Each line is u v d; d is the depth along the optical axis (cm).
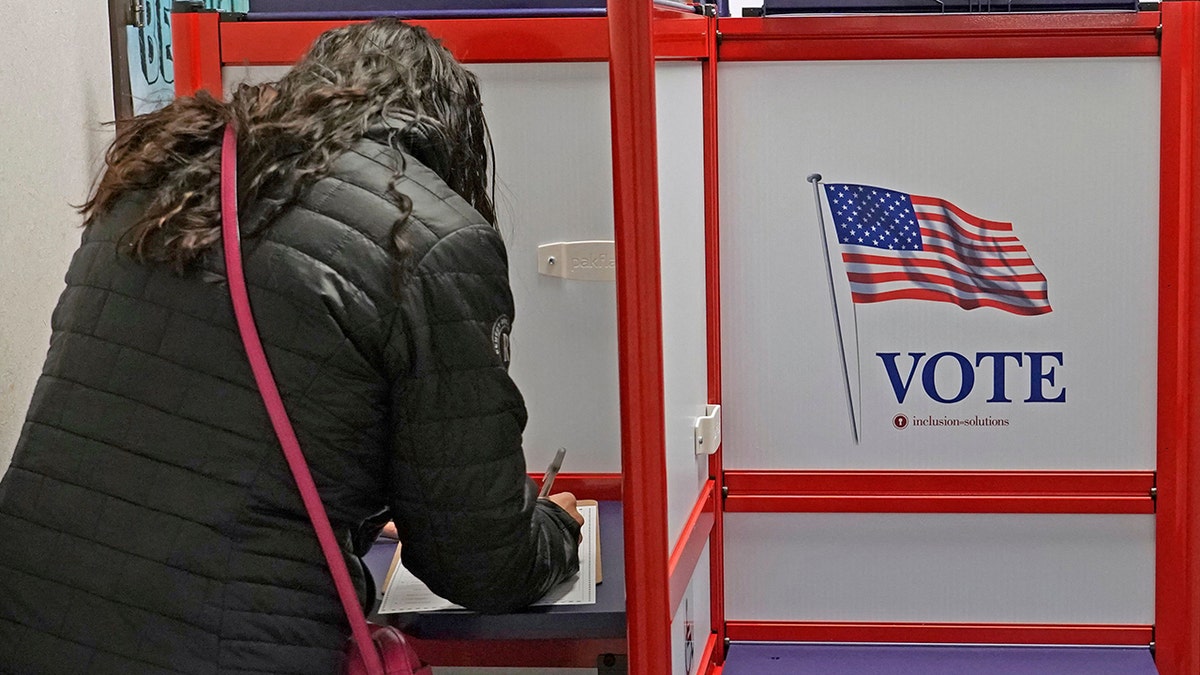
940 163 192
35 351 174
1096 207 190
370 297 110
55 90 183
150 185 119
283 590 110
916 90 190
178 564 108
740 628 206
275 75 176
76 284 119
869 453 200
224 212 112
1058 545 198
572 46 173
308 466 110
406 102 124
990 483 198
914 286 195
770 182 195
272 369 109
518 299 180
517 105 176
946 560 201
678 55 163
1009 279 193
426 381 112
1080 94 188
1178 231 188
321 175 113
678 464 161
